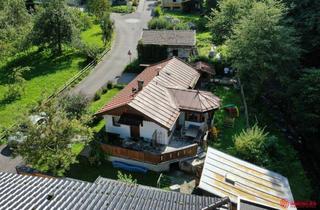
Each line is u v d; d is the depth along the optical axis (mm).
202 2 85312
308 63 45750
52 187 15688
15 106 41750
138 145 31578
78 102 35469
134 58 57312
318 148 35750
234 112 38906
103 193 15305
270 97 44000
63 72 52344
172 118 31062
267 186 24719
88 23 72500
